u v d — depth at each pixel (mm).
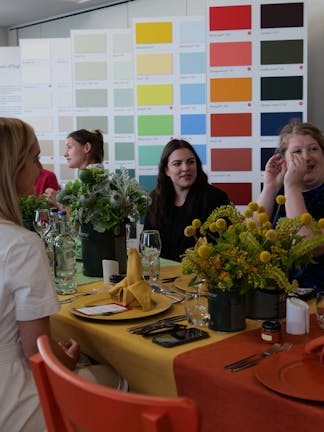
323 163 2203
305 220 1461
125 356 1414
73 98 5051
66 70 5508
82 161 4352
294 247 1476
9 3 6289
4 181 1418
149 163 4758
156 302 1719
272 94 4125
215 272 1403
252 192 4266
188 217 2873
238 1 4070
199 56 4520
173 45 4547
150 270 2033
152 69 4613
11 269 1346
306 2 4000
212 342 1364
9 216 1423
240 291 1418
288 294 1589
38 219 2379
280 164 2383
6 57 6129
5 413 1342
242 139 4215
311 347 1187
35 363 998
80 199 2088
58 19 6922
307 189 2217
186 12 5551
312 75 4848
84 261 2205
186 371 1228
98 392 819
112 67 4941
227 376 1143
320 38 4750
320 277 2004
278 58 4078
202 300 1529
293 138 2225
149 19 4555
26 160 1460
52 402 1013
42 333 1378
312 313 1603
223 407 1152
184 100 4602
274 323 1353
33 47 5539
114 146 5023
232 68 4152
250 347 1318
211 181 4309
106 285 2029
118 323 1556
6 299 1361
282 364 1159
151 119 4684
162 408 748
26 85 5602
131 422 783
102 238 2137
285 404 1017
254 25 4070
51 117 5613
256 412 1078
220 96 4199
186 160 2893
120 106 4969
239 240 1426
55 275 1937
